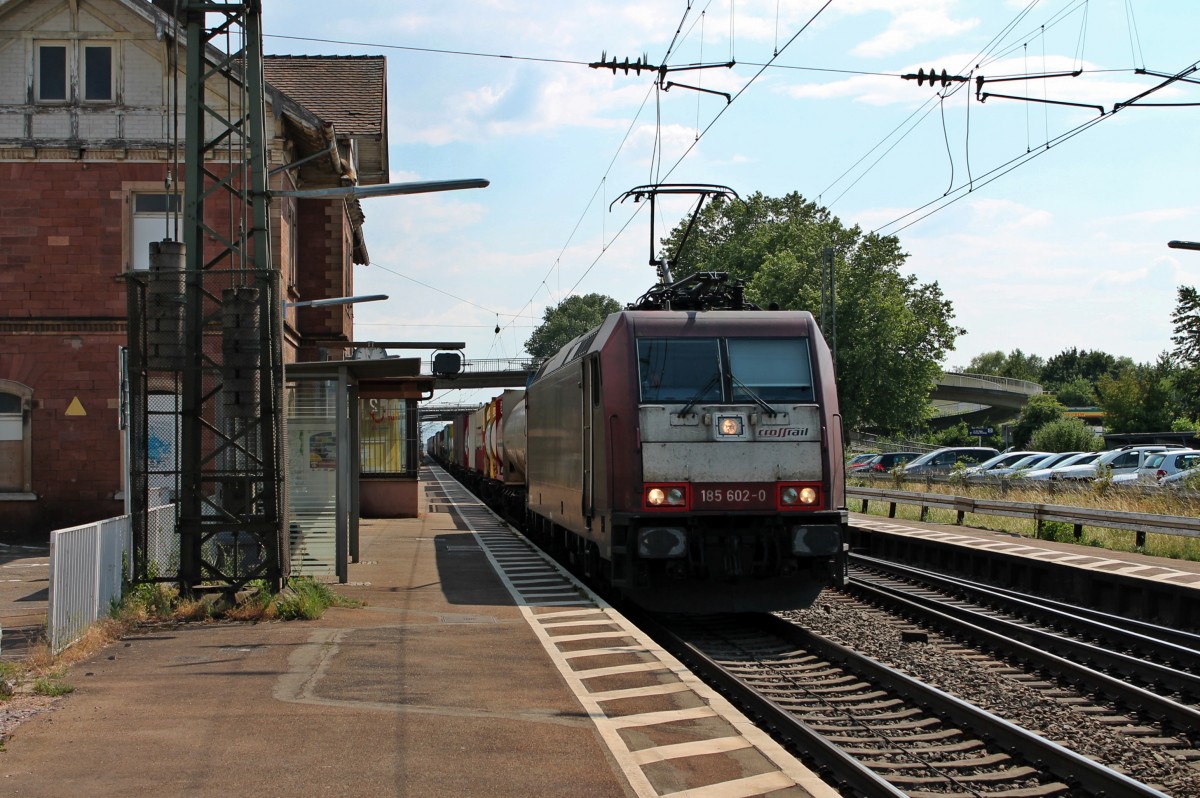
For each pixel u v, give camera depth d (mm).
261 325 12375
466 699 7879
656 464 12195
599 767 6242
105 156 22625
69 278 22578
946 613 13883
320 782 5949
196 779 5984
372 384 22922
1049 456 41312
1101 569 15586
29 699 7832
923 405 57875
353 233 34406
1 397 22609
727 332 12797
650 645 10070
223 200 22781
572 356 16141
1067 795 6719
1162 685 10008
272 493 12391
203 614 11625
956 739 7906
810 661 10852
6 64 22578
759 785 5914
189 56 12711
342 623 11414
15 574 16422
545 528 19672
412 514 29281
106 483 22547
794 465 12398
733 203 65688
